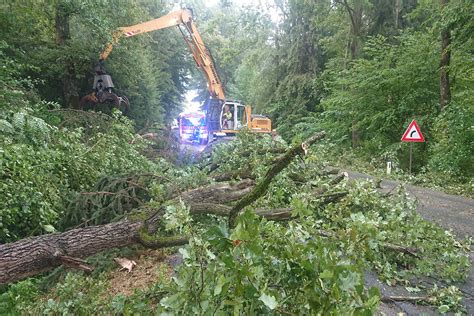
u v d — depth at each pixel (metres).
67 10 11.10
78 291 3.50
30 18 10.84
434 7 11.39
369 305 1.71
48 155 5.26
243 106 14.45
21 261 3.04
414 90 12.91
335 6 18.30
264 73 23.70
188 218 2.35
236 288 1.74
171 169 6.17
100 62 11.55
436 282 3.58
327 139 14.70
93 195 5.13
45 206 4.53
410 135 10.02
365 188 4.97
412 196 7.31
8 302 3.36
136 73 14.46
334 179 5.59
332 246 2.00
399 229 3.97
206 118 13.95
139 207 4.49
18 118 5.40
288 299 1.91
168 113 31.88
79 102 12.19
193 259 1.98
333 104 15.60
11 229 4.54
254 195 3.52
